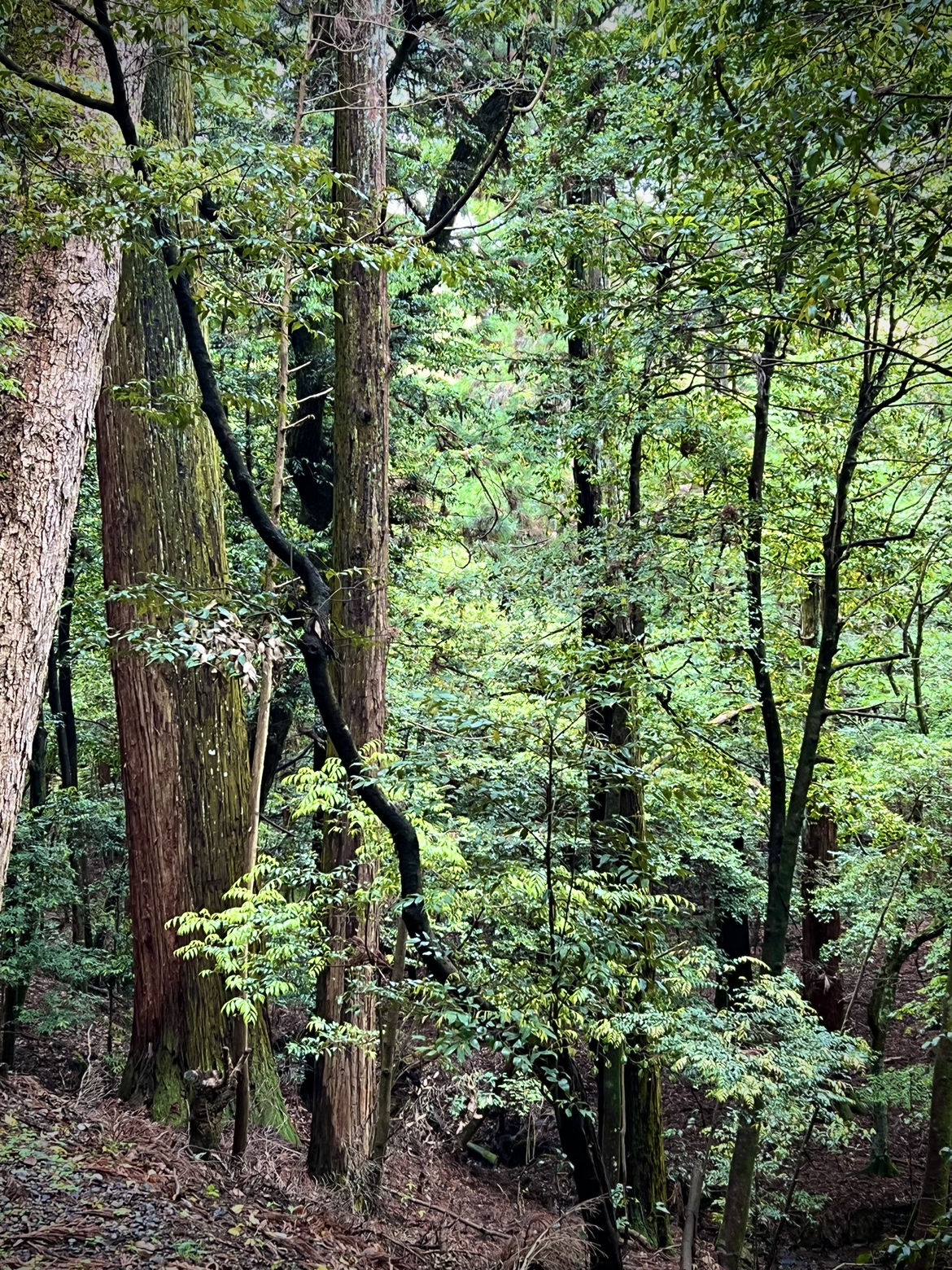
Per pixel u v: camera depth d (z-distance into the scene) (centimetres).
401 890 540
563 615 1061
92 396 464
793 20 399
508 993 514
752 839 1388
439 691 577
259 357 1310
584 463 1079
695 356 797
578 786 550
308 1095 1219
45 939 1024
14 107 431
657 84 656
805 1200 1262
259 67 494
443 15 1114
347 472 859
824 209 496
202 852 895
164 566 894
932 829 1120
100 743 1825
